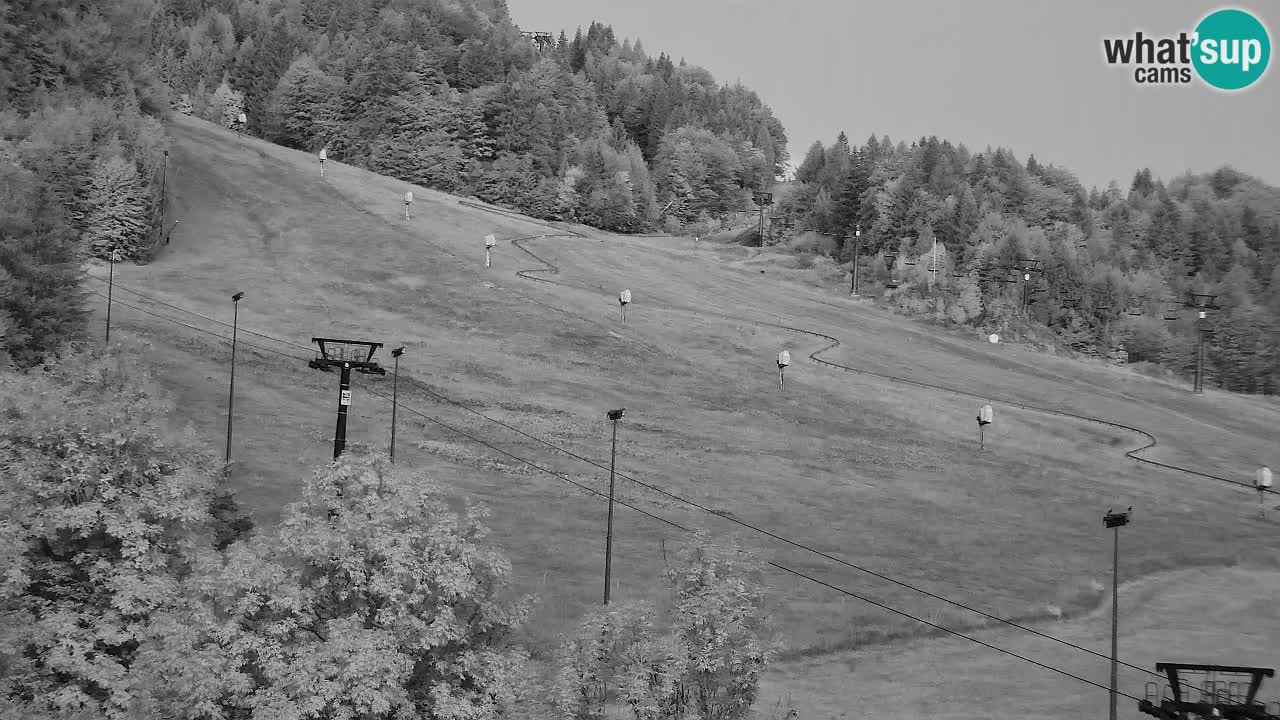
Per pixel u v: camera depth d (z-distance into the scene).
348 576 32.66
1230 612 67.44
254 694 30.22
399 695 30.34
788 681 50.25
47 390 39.25
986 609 64.19
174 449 40.16
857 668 52.62
